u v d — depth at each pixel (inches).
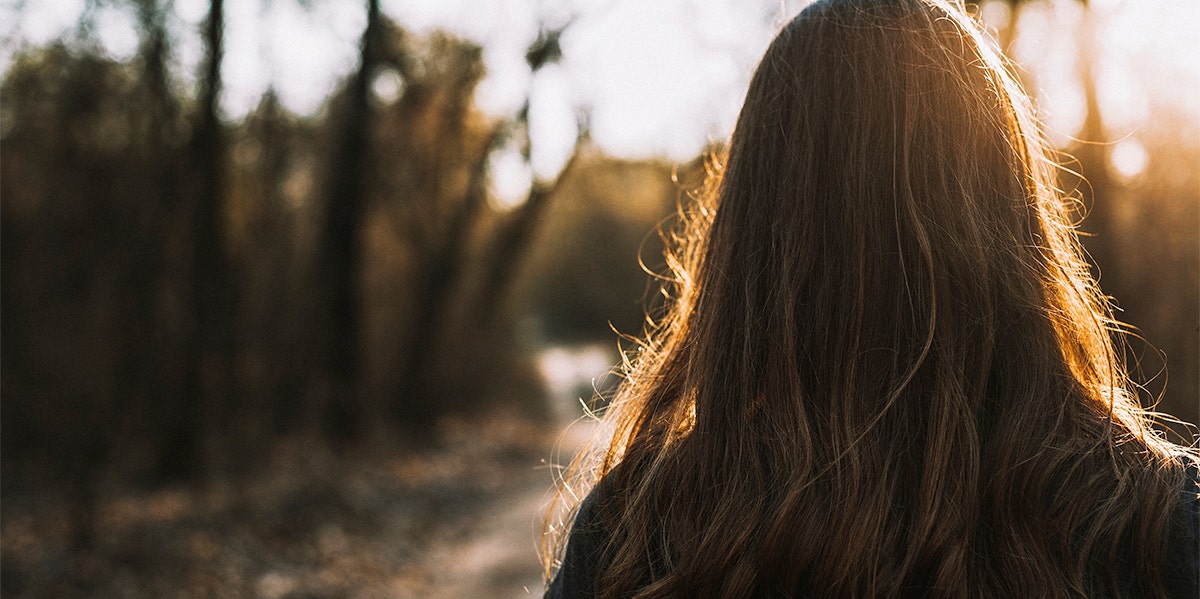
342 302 498.3
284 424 483.2
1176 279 291.3
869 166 38.3
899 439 35.5
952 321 35.9
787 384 37.3
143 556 239.0
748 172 41.4
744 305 39.8
